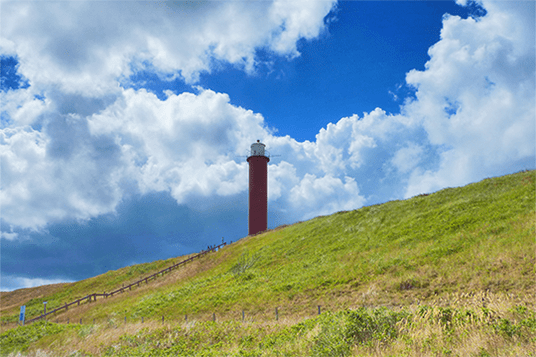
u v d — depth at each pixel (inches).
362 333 414.9
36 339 811.4
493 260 815.7
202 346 606.9
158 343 660.1
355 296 898.7
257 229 2432.3
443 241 1035.9
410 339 351.3
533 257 765.9
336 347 380.8
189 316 1100.5
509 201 1131.9
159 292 1581.0
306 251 1451.8
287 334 541.6
